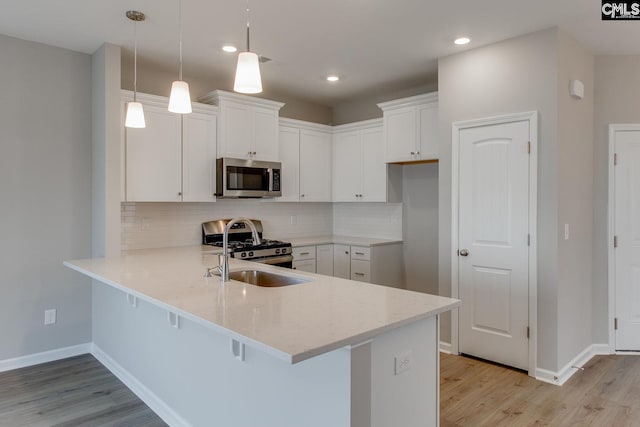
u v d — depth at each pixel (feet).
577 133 10.87
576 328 10.89
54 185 11.18
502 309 10.72
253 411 6.40
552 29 9.84
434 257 15.17
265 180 14.46
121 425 8.19
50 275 11.16
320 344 4.45
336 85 15.05
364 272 15.10
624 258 11.97
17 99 10.61
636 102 11.87
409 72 13.52
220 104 13.46
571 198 10.55
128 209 12.84
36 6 8.87
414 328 6.19
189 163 12.86
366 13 9.19
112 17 9.43
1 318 10.50
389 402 5.77
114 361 10.55
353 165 16.53
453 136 11.61
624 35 10.41
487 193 10.93
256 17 9.43
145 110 11.94
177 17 9.41
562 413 8.48
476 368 10.68
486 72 11.00
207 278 8.04
